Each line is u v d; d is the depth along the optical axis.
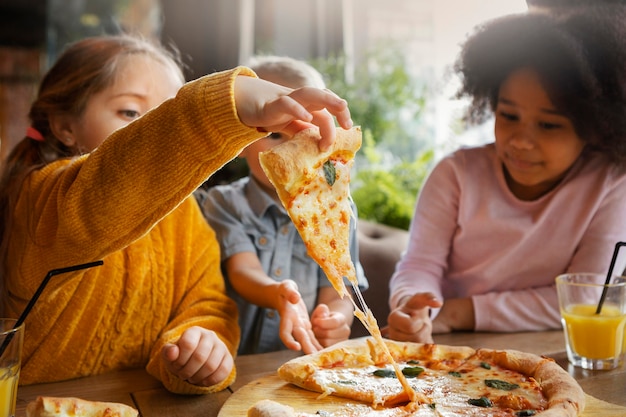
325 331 1.54
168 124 1.04
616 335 1.31
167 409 1.10
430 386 1.14
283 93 1.03
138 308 1.46
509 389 1.12
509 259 1.89
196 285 1.51
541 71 1.68
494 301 1.73
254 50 3.85
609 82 1.73
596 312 1.33
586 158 1.88
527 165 1.77
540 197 1.88
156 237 1.51
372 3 3.72
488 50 1.88
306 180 1.04
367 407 1.07
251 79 1.04
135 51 1.62
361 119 3.31
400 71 3.38
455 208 1.97
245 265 1.82
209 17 3.82
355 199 2.92
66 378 1.39
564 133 1.72
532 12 1.90
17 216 1.37
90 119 1.55
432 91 3.46
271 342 1.87
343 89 3.34
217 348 1.17
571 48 1.68
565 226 1.85
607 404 1.07
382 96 3.38
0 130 4.77
